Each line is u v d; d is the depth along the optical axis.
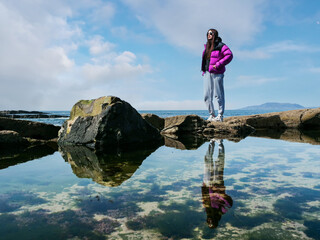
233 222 1.28
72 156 3.54
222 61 7.25
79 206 1.53
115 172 2.47
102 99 5.10
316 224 1.26
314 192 1.77
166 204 1.55
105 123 4.52
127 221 1.31
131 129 4.95
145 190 1.85
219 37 7.49
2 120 5.20
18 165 2.90
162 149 4.16
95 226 1.25
